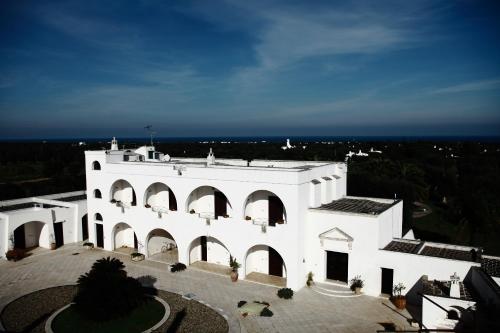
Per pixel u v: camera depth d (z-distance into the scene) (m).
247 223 34.34
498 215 44.16
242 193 34.50
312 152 125.44
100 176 43.62
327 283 33.12
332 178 39.12
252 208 36.34
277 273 35.81
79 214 46.66
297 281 32.41
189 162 46.69
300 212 32.44
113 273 27.61
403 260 30.22
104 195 43.41
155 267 38.00
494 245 47.44
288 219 32.41
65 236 45.62
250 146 168.25
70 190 74.88
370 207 35.69
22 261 39.88
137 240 42.03
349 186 57.88
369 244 31.30
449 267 28.81
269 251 35.94
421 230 55.75
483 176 71.88
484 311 23.11
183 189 37.75
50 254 42.09
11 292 32.19
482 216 41.47
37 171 102.25
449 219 54.56
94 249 43.88
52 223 43.91
